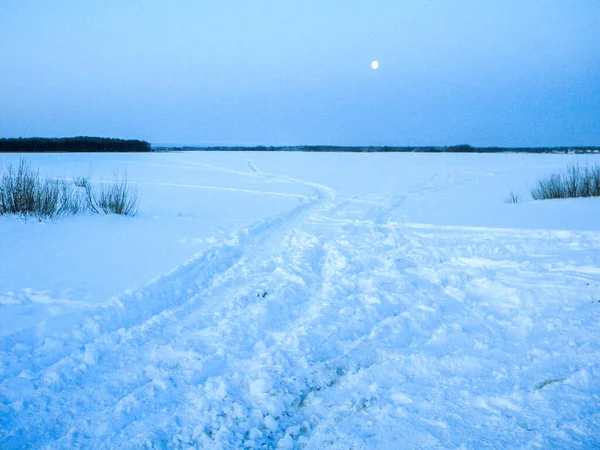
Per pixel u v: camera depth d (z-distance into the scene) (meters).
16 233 9.52
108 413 3.49
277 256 8.18
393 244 9.27
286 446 3.13
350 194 20.36
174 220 12.02
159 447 3.12
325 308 5.48
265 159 48.28
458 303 5.80
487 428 3.15
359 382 3.90
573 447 2.90
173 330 5.00
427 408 3.44
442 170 35.34
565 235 9.74
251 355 4.45
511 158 49.19
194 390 3.82
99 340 4.63
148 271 6.94
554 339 4.53
